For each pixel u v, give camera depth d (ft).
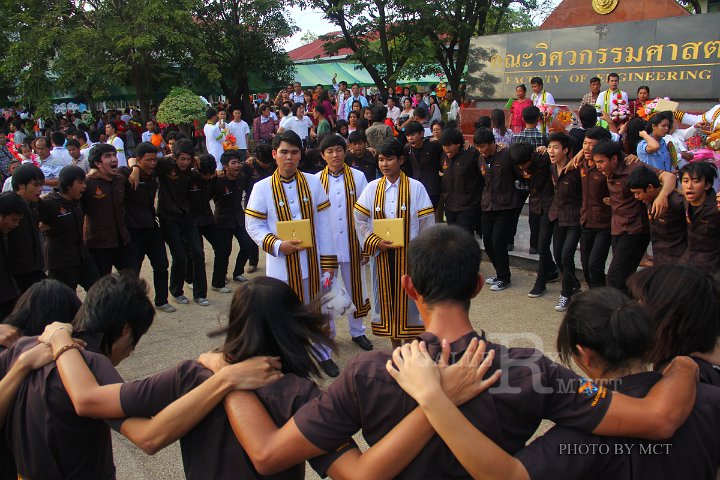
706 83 31.45
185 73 69.67
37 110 60.85
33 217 15.26
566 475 5.09
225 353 6.04
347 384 5.36
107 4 59.00
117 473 11.30
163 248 20.17
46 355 6.69
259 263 26.45
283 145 14.35
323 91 54.70
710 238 13.57
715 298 6.53
